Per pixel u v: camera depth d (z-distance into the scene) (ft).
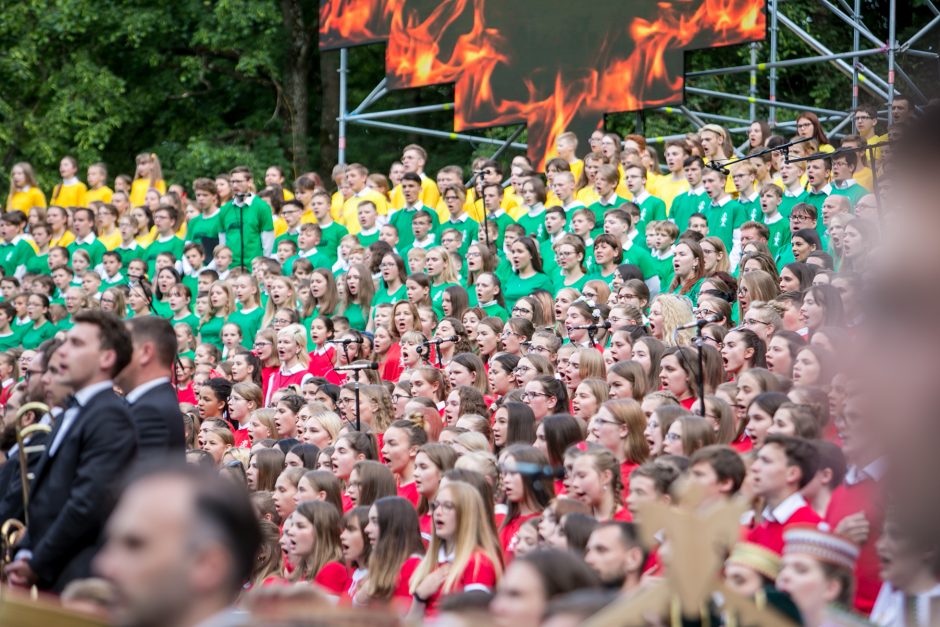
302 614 7.34
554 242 52.16
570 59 62.54
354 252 56.54
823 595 13.91
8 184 99.96
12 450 22.75
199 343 56.54
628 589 17.15
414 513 24.57
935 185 3.22
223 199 65.21
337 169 68.59
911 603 9.95
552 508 21.53
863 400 3.24
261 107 109.09
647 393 31.91
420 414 33.99
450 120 101.71
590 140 59.11
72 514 18.45
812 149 50.34
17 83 101.65
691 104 88.99
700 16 59.16
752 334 32.42
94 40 102.47
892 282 3.22
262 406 43.96
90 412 19.19
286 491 30.19
